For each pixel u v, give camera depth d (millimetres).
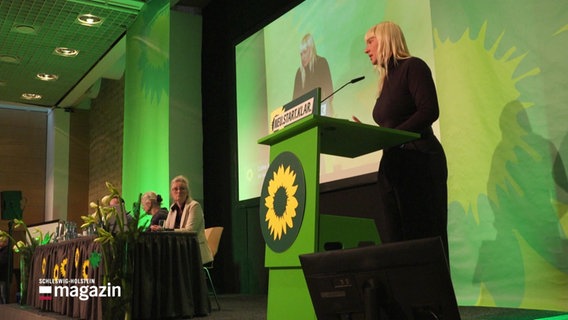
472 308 2832
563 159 2660
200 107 6234
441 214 1733
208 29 6289
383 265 1162
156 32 6305
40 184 9539
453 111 3234
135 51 6688
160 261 3123
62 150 9273
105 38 6918
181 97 6133
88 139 9508
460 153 3174
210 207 5973
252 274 5199
